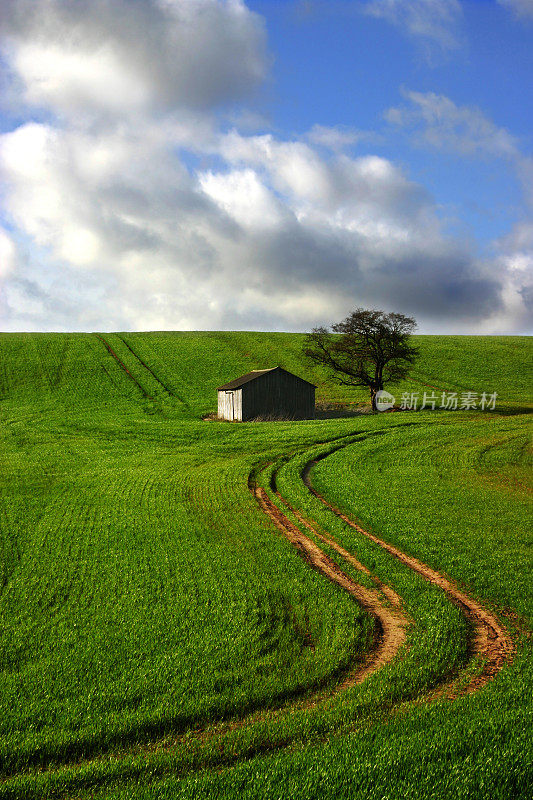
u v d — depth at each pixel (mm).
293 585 16969
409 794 6789
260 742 8977
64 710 10531
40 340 111188
